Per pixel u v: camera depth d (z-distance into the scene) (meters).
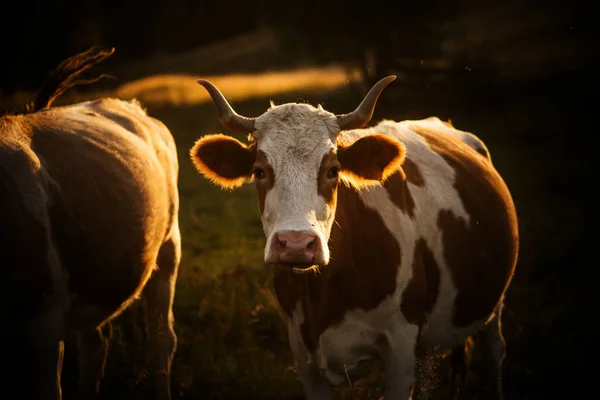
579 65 29.11
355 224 5.26
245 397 6.96
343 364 5.39
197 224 12.70
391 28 27.33
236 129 5.25
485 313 6.29
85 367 6.68
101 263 5.48
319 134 5.01
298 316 5.40
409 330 5.38
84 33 35.78
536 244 10.76
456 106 23.61
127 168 5.86
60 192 5.21
